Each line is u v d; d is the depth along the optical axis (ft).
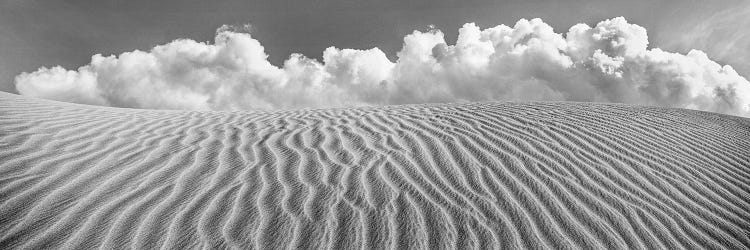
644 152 16.65
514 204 11.53
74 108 23.34
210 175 13.03
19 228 9.27
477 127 19.83
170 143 16.57
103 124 19.04
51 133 16.38
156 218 10.08
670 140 18.70
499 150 16.12
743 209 12.28
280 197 11.53
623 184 13.32
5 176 11.69
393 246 9.36
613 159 15.60
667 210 11.78
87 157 14.03
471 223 10.44
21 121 17.65
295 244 9.29
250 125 20.95
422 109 26.20
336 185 12.46
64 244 8.84
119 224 9.71
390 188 12.33
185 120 21.97
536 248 9.53
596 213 11.28
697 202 12.46
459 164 14.48
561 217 10.96
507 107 26.09
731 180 14.42
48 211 10.05
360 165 14.29
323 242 9.41
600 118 22.39
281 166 14.10
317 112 25.96
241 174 13.21
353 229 9.98
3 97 23.67
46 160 13.29
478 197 11.88
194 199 11.20
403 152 15.81
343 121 22.00
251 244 9.21
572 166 14.62
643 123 21.65
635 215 11.31
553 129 19.48
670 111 26.08
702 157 16.63
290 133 19.02
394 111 25.45
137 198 11.09
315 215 10.57
